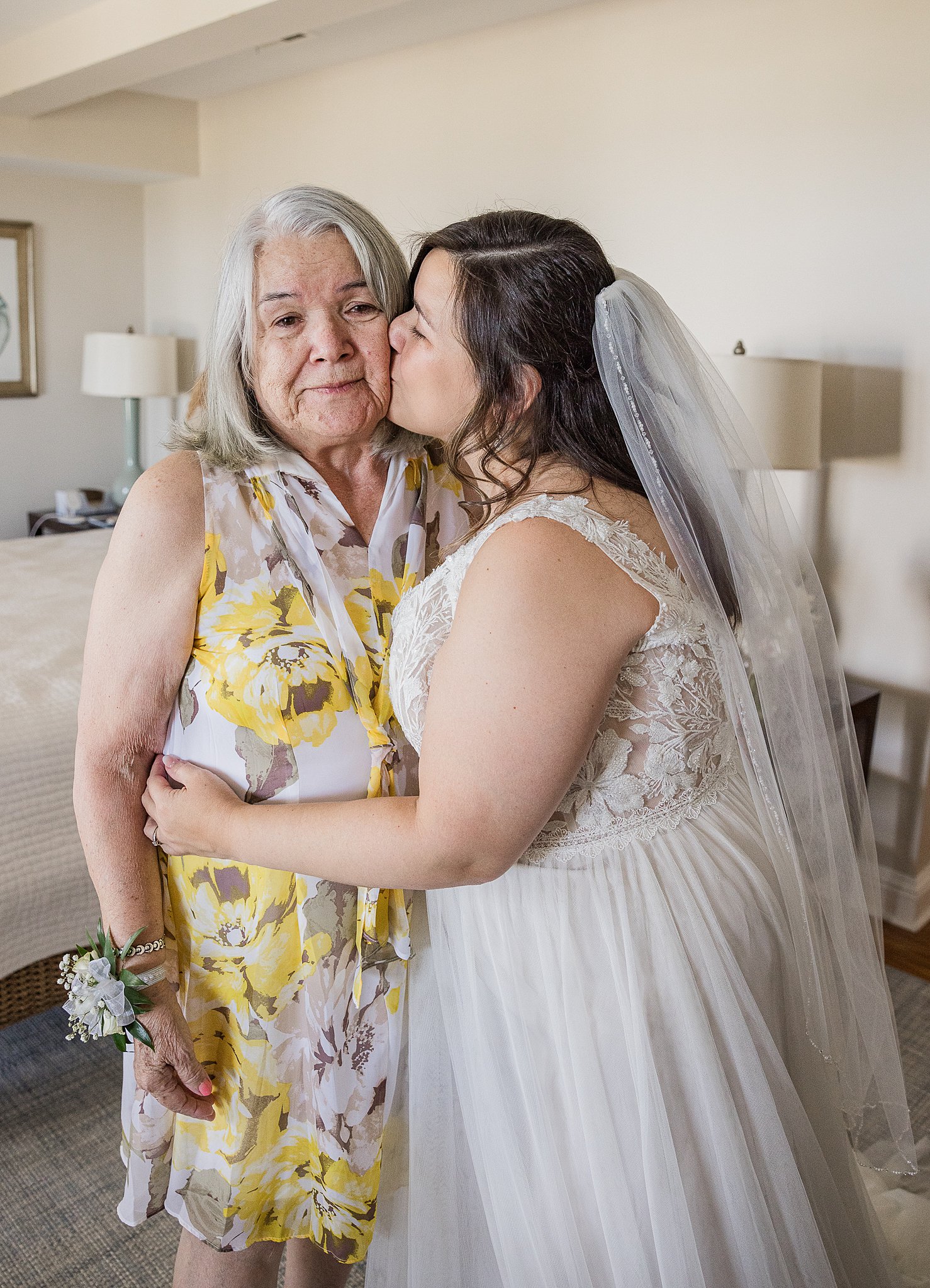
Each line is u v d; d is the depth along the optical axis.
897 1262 1.58
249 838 1.13
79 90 4.11
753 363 2.68
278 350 1.21
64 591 3.19
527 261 1.09
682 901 1.15
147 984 1.24
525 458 1.14
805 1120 1.20
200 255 5.32
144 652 1.21
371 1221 1.33
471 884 1.07
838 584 3.11
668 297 3.37
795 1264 1.13
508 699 0.98
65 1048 2.41
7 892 2.07
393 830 1.05
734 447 1.27
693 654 1.12
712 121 3.15
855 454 3.00
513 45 3.65
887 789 3.08
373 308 1.23
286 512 1.25
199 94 4.91
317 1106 1.29
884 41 2.76
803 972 1.27
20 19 3.83
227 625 1.22
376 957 1.26
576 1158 1.15
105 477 5.83
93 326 5.58
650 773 1.14
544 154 3.63
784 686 1.24
